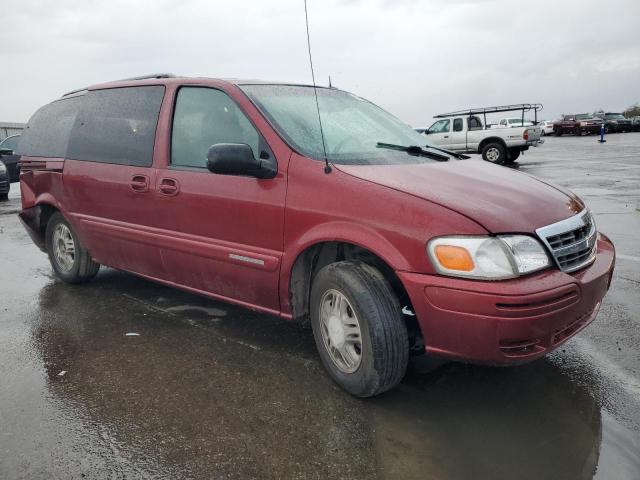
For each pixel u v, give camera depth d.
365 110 3.96
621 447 2.37
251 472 2.25
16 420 2.65
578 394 2.83
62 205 4.57
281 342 3.54
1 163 11.93
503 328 2.33
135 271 4.15
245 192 3.15
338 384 2.90
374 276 2.69
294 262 2.96
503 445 2.40
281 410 2.71
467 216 2.46
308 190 2.90
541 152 21.89
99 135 4.27
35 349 3.49
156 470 2.27
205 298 4.43
